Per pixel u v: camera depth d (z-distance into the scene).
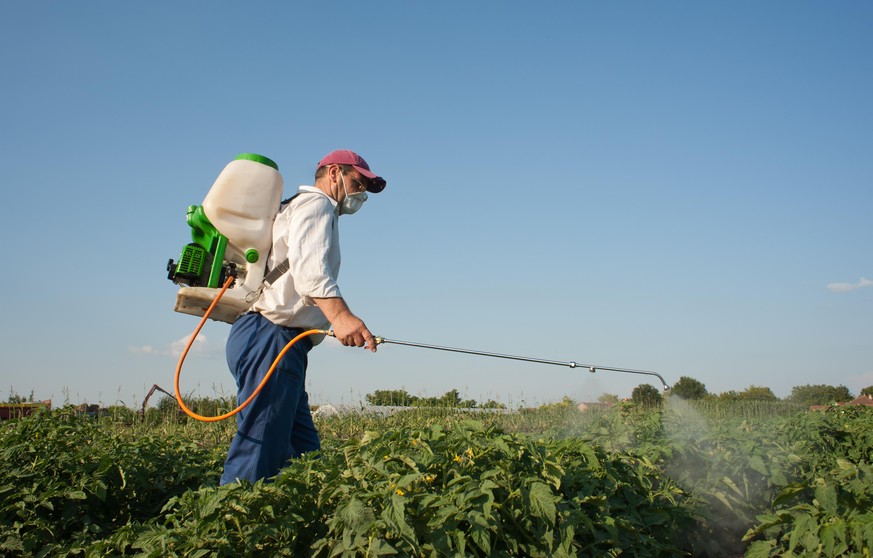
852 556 3.26
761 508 4.86
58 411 5.79
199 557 2.88
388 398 13.94
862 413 10.60
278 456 4.12
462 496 3.04
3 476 4.46
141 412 10.56
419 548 2.88
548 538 3.13
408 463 3.29
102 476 4.65
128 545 3.33
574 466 3.86
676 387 23.17
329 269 4.11
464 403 13.82
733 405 16.52
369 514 2.88
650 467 4.51
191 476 5.06
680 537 4.42
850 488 3.95
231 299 4.21
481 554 3.11
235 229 4.18
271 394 4.10
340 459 3.60
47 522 4.27
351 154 4.56
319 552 2.97
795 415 7.45
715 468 4.89
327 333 4.07
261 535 2.97
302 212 4.18
